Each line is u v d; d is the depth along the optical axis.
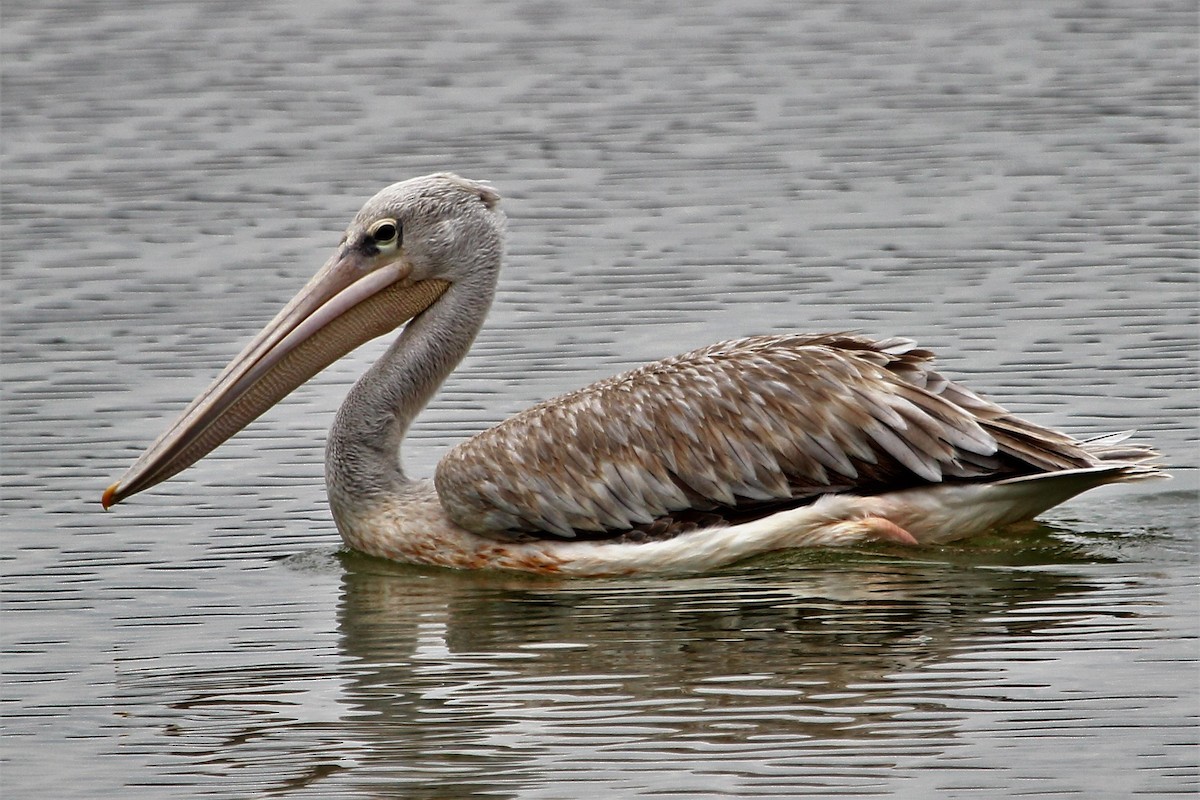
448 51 29.73
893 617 12.05
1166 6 31.00
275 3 32.66
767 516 13.29
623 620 12.34
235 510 15.01
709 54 29.38
